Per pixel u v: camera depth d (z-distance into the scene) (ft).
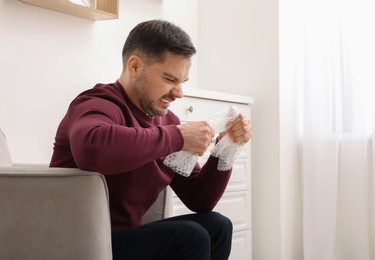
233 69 8.71
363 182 7.46
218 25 9.00
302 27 8.18
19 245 3.00
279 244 7.82
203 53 9.22
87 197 2.91
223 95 7.36
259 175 8.17
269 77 8.14
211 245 3.93
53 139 6.41
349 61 7.60
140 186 3.74
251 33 8.46
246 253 7.70
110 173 2.98
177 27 3.76
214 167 4.20
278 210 7.87
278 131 7.95
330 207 7.61
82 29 6.84
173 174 4.19
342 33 7.68
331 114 7.71
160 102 3.73
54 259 2.95
